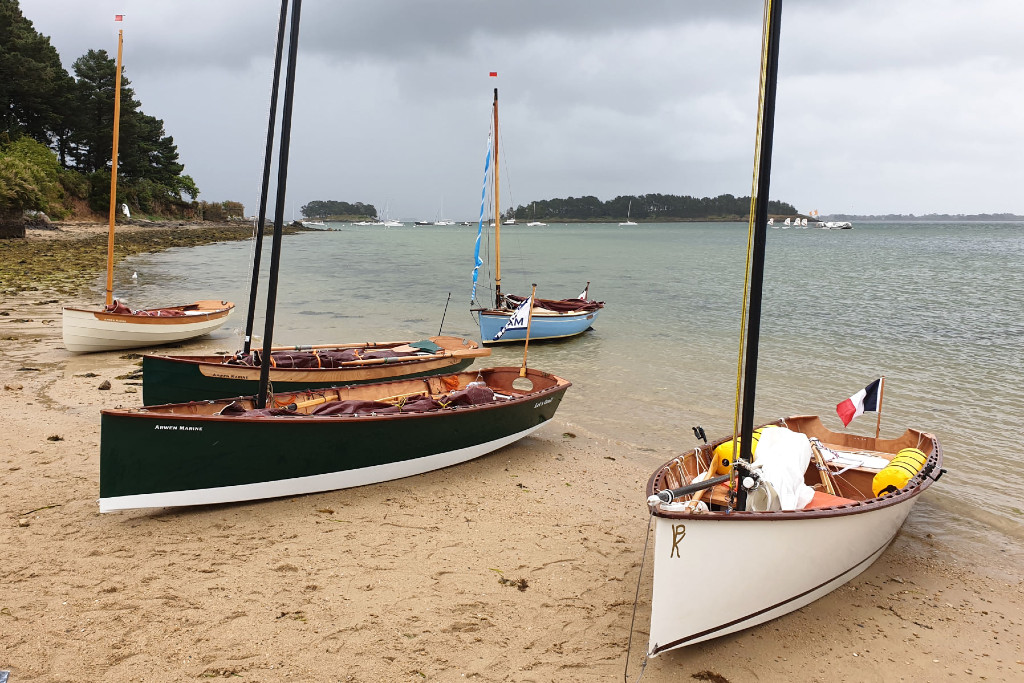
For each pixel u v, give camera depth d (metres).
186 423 7.90
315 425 8.73
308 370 12.98
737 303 31.44
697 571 5.75
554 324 21.56
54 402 12.78
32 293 27.89
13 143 73.00
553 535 8.41
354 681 5.46
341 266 52.41
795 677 5.88
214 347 19.08
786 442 7.50
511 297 24.30
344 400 11.20
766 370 18.12
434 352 15.52
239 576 6.98
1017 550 8.49
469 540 8.16
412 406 10.26
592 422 13.63
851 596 7.30
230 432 8.20
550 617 6.61
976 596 7.39
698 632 5.93
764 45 5.96
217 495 8.41
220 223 122.12
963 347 21.23
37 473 9.33
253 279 13.53
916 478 7.93
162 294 30.50
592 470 10.88
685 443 12.43
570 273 48.56
